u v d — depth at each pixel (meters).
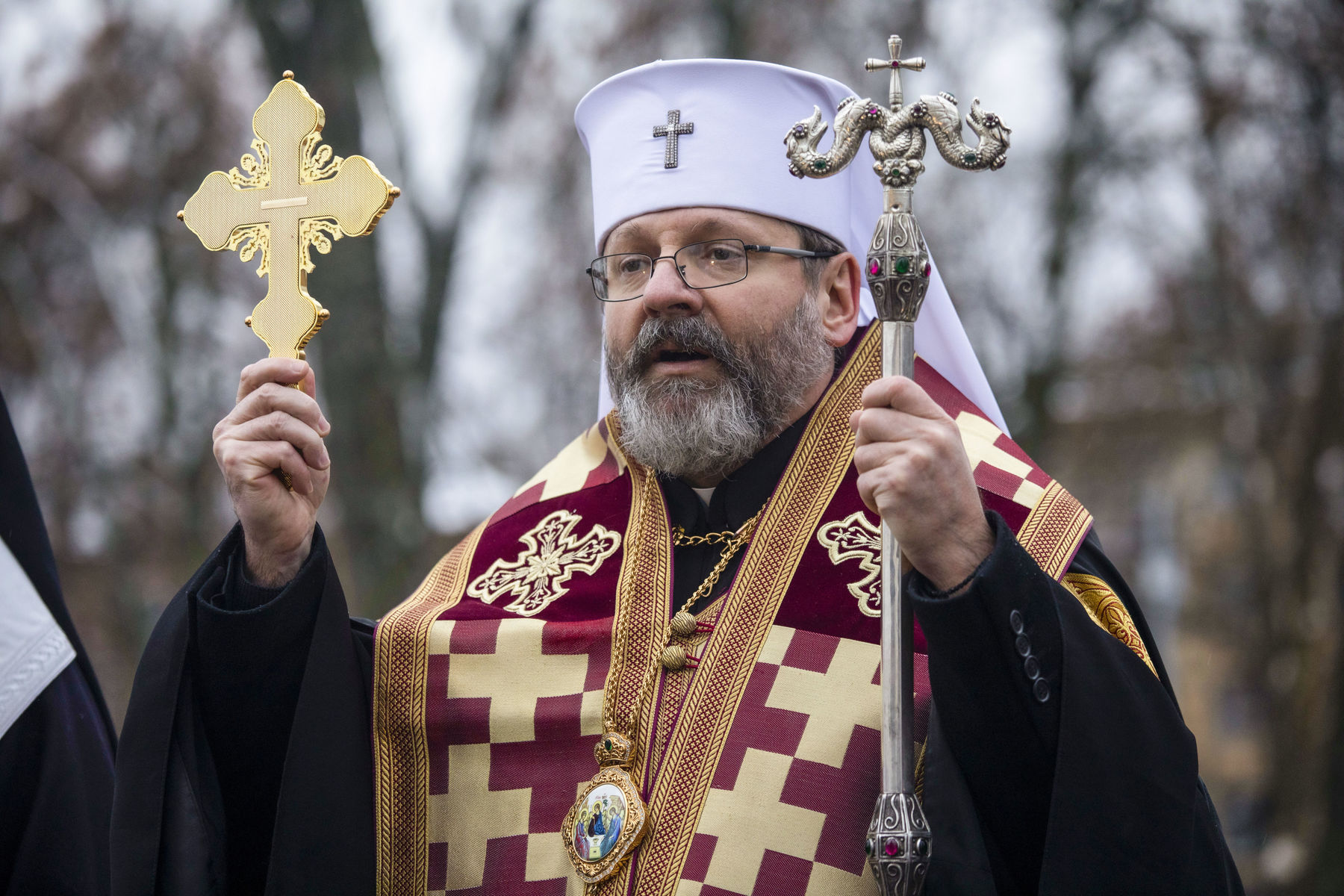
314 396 7.59
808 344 8.70
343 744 7.88
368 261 29.05
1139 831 6.57
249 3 29.52
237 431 7.51
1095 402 41.81
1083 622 6.85
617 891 7.56
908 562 6.80
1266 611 38.34
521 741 8.20
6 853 9.03
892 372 6.77
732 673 7.95
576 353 37.22
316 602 7.83
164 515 39.41
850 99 7.04
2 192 35.78
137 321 37.06
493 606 8.73
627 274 8.75
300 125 7.65
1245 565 40.09
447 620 8.62
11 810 9.07
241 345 36.25
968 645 6.62
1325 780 32.44
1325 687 35.41
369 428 28.56
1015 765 6.78
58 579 9.82
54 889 9.01
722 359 8.36
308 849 7.67
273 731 7.83
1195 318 35.50
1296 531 35.78
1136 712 6.73
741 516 8.58
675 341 8.39
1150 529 48.88
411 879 8.05
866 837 7.00
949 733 6.91
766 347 8.46
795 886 7.36
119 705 42.31
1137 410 41.81
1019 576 6.64
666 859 7.54
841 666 7.85
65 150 35.47
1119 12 33.66
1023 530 7.98
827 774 7.56
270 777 7.88
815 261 8.88
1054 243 34.59
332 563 7.93
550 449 37.22
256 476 7.44
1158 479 47.47
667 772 7.75
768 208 8.66
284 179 7.64
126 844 7.48
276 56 29.59
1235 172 32.84
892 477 6.58
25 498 9.68
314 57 29.45
